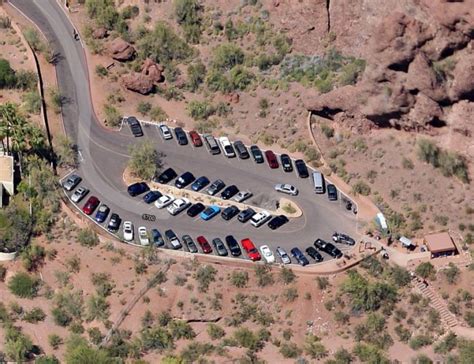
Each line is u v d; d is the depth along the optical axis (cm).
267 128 14562
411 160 13775
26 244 13425
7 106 14162
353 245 13412
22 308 13038
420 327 12700
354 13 14400
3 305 13062
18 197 13812
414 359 12369
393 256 13300
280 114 14588
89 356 12331
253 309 12862
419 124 13662
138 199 13900
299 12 14825
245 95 14862
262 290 12975
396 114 13750
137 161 14138
